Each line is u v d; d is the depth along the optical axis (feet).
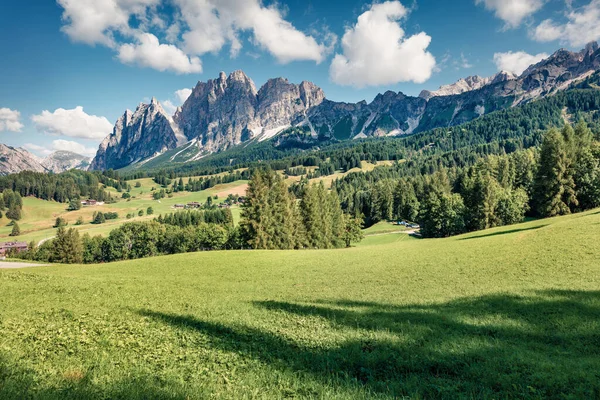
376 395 25.17
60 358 30.40
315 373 30.01
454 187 537.65
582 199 231.91
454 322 49.26
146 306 60.13
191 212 649.20
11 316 46.88
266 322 50.52
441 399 25.43
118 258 428.15
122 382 24.89
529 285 69.82
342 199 629.51
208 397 23.47
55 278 96.84
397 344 38.96
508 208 275.80
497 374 29.73
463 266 99.66
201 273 127.85
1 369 25.89
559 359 33.19
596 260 80.28
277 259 154.61
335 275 108.99
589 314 47.91
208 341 39.24
